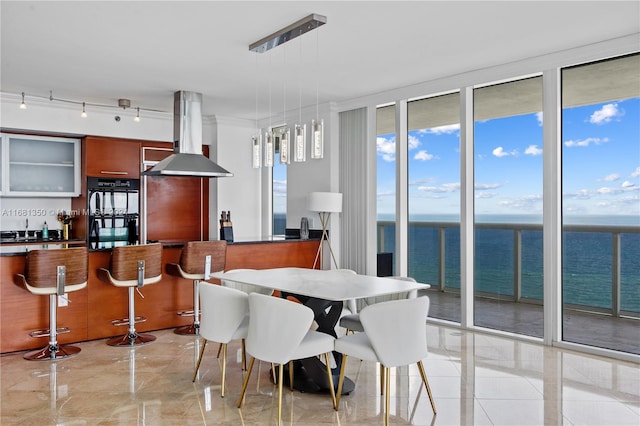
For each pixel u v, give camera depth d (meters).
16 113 6.00
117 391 3.45
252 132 7.84
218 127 7.49
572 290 5.30
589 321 5.12
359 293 3.15
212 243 5.11
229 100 6.41
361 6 3.36
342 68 4.92
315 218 6.72
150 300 5.24
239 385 3.59
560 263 4.53
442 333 5.08
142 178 7.00
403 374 3.81
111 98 6.18
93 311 4.88
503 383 3.60
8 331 4.40
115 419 2.97
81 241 6.48
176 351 4.48
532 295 5.82
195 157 5.76
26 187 6.30
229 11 3.43
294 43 4.15
